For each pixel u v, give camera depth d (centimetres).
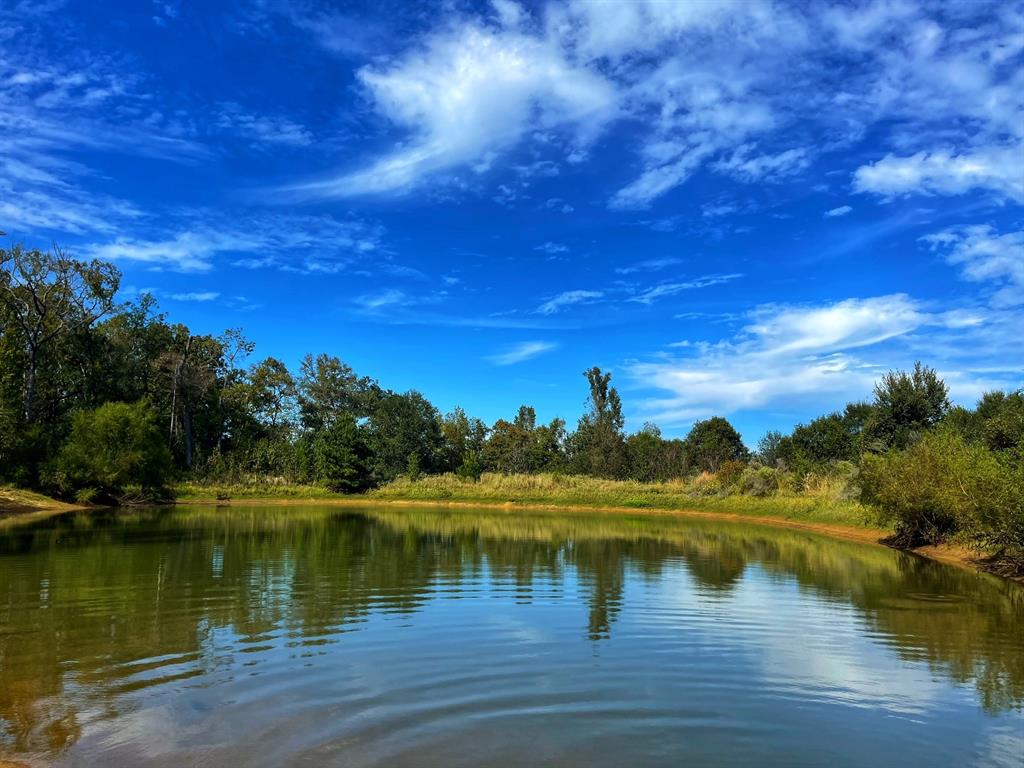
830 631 1040
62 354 5194
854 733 649
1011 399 3572
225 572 1543
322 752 585
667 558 1933
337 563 1728
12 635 958
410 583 1434
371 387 9288
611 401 7400
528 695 738
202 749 585
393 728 641
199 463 6350
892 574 1645
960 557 1936
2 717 652
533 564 1769
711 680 797
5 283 4503
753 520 3797
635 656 888
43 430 4259
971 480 1788
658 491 5197
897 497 2219
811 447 6438
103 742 597
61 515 3306
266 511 4100
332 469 6166
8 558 1723
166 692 728
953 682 801
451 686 763
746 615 1148
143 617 1073
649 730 647
